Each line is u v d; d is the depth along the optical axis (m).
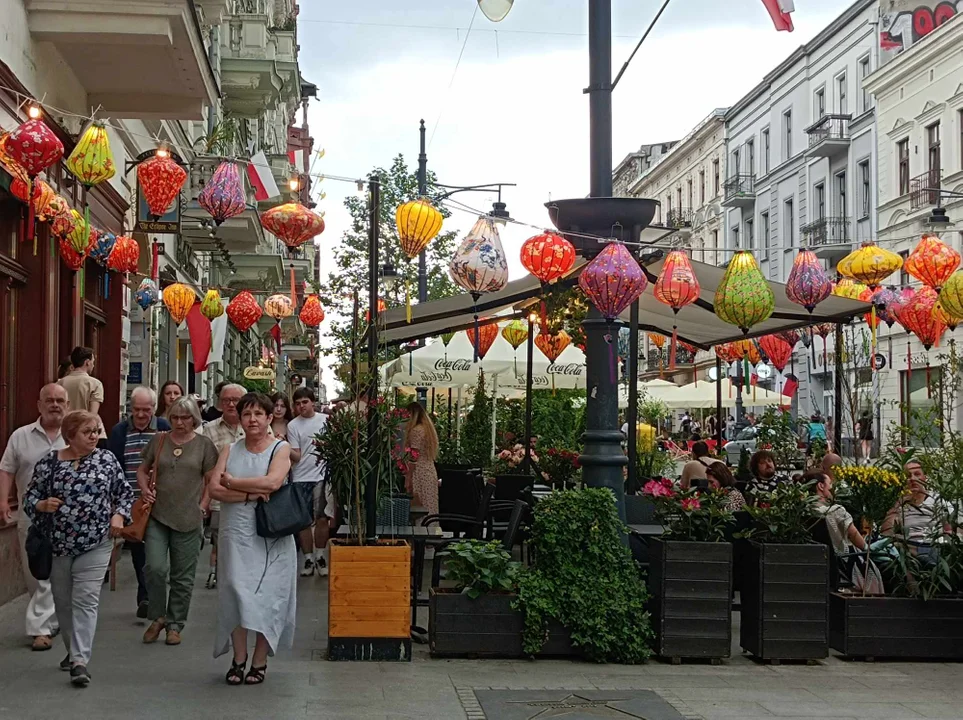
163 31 11.41
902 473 8.72
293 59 30.53
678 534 8.22
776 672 7.87
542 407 19.44
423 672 7.50
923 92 39.59
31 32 11.24
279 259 28.70
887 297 12.75
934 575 8.36
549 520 8.16
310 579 12.02
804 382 46.00
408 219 8.50
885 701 7.05
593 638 7.94
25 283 11.77
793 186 50.88
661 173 71.75
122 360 16.19
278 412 11.78
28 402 11.75
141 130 17.16
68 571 6.94
